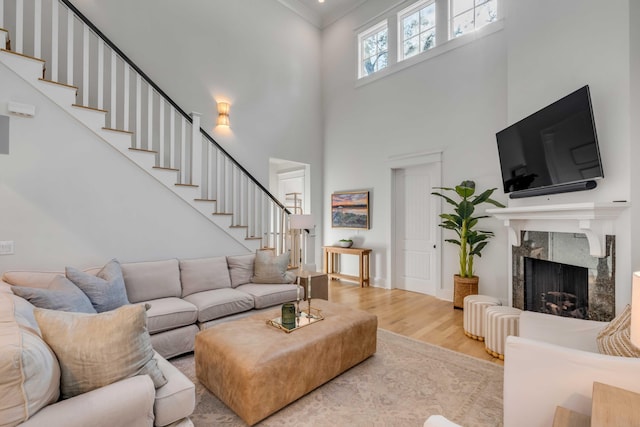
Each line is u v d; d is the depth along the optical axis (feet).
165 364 5.40
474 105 14.03
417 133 16.20
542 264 10.18
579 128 7.68
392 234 17.39
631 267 7.07
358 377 7.73
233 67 17.12
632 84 7.25
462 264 13.37
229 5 17.02
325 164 21.35
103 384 4.13
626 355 4.82
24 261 8.77
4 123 7.40
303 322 7.95
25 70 8.73
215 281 11.21
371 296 15.74
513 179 10.52
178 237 11.97
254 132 17.98
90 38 12.62
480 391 7.13
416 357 8.81
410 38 16.99
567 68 8.84
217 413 6.31
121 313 4.41
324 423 6.05
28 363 3.40
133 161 10.78
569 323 6.73
